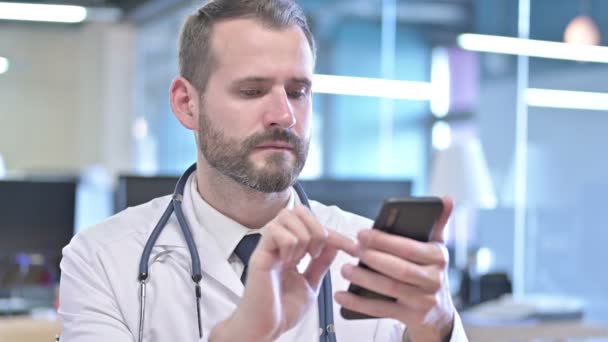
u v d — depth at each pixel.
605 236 5.00
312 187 2.55
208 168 1.27
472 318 2.82
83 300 1.29
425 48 5.81
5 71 7.08
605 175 4.98
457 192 3.40
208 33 1.21
